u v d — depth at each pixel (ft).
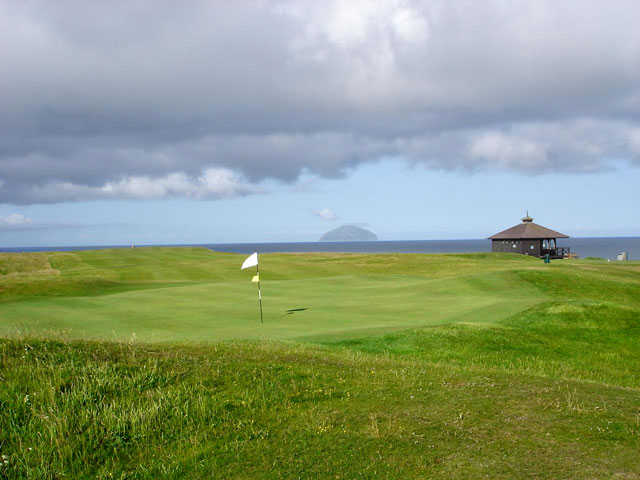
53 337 32.71
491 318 57.88
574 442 18.92
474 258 194.80
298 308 64.49
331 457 18.10
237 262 156.46
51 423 20.26
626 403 23.67
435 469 16.96
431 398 24.44
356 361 34.30
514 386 26.58
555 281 96.58
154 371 26.18
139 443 19.75
